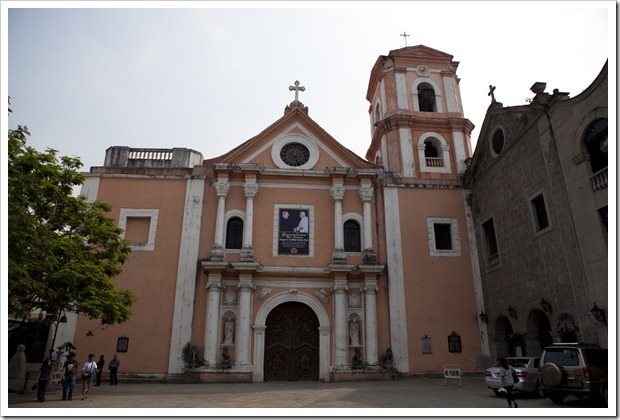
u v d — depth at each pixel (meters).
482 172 22.47
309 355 21.08
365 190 23.34
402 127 26.38
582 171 14.89
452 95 27.81
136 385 18.55
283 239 22.44
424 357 21.19
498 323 21.05
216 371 19.45
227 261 21.30
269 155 24.00
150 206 22.53
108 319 15.53
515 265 19.27
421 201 23.92
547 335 17.84
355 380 19.91
